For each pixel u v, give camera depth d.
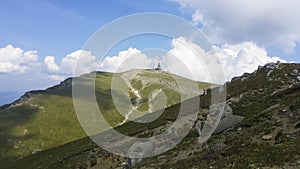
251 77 97.69
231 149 38.03
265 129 42.34
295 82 77.31
